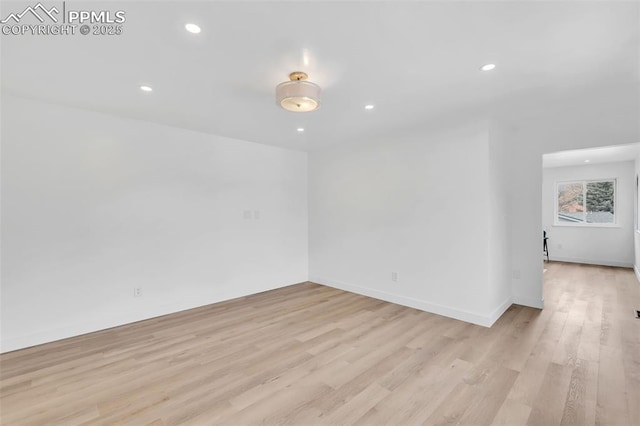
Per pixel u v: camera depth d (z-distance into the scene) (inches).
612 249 251.6
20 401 77.5
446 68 85.9
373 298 168.9
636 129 116.6
